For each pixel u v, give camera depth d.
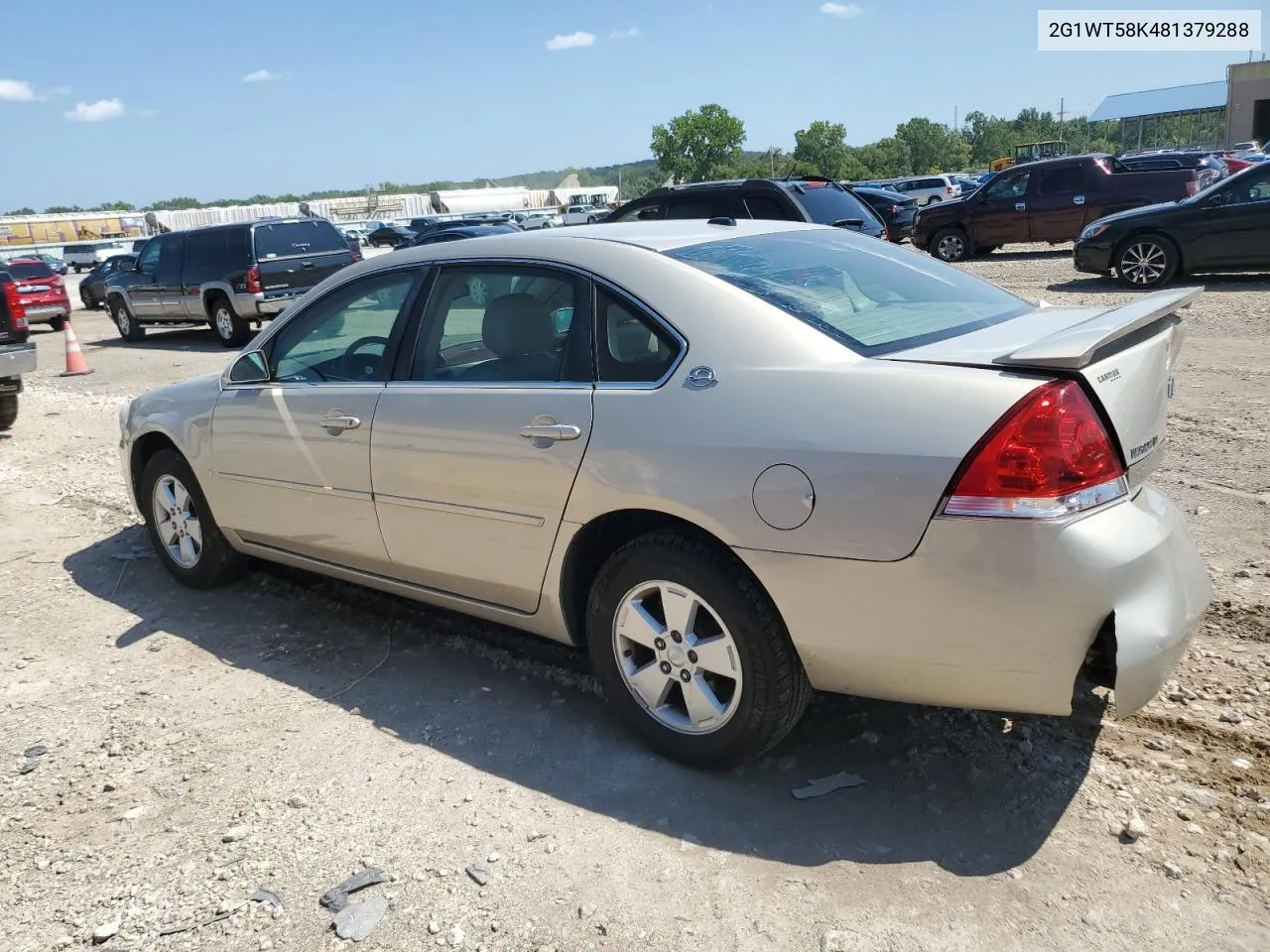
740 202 12.30
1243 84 49.19
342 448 4.00
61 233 74.06
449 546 3.71
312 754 3.51
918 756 3.26
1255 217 12.77
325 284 4.30
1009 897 2.59
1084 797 2.97
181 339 17.88
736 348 3.01
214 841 3.04
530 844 2.93
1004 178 20.02
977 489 2.57
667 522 3.19
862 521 2.70
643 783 3.20
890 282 3.58
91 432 9.45
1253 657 3.69
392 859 2.90
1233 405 7.18
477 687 3.94
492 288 3.65
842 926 2.53
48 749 3.64
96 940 2.65
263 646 4.45
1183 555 2.83
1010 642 2.61
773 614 2.94
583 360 3.33
